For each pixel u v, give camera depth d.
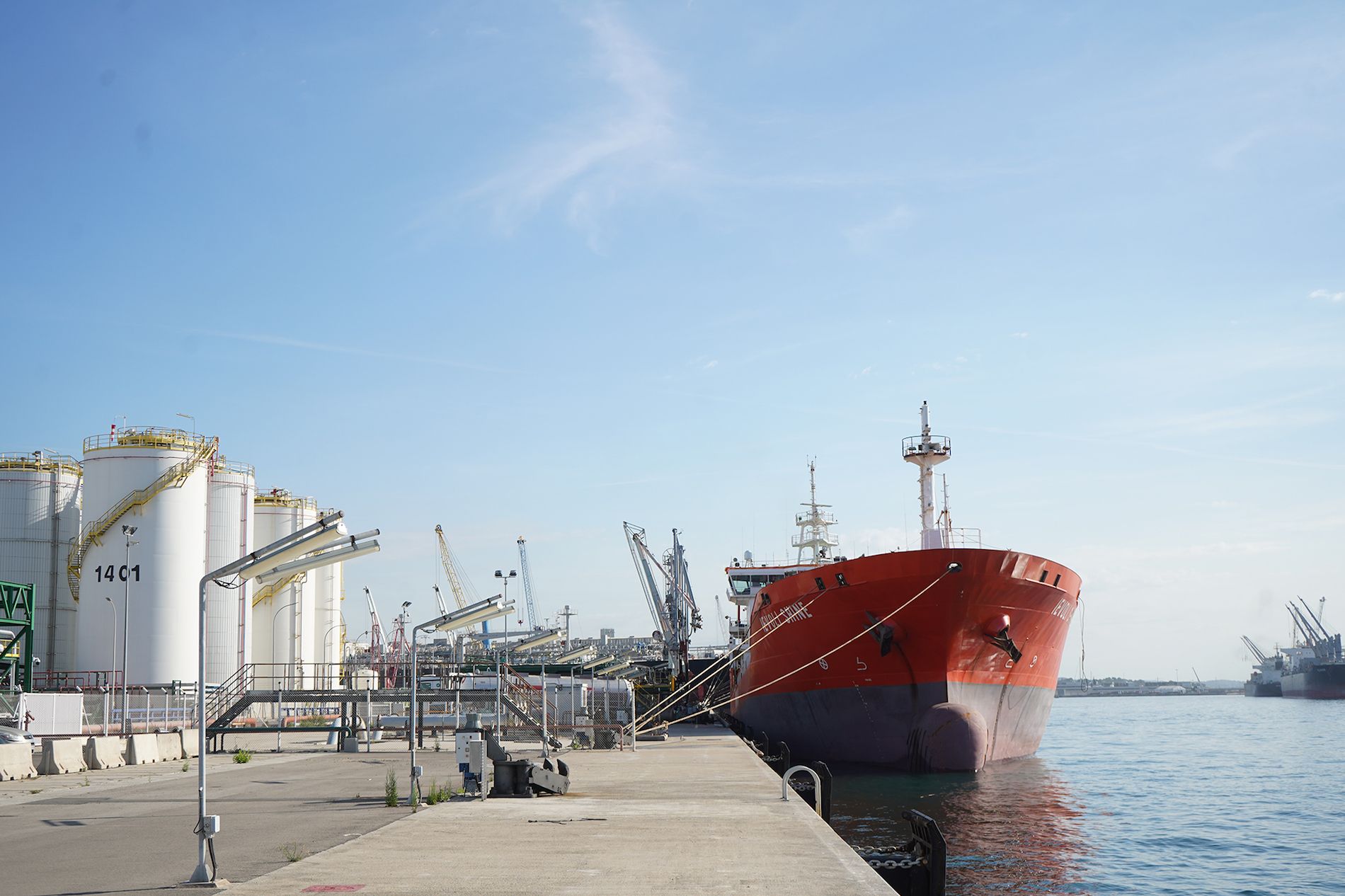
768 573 76.44
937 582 42.72
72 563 71.12
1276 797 49.72
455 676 61.38
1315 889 28.95
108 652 66.94
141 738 39.06
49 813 23.73
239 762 40.00
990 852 32.22
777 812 21.84
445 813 21.86
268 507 86.62
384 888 13.63
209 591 75.12
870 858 20.23
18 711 45.78
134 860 16.67
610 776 31.42
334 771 34.75
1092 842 35.16
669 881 14.09
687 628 100.69
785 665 51.06
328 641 99.44
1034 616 46.31
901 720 45.84
